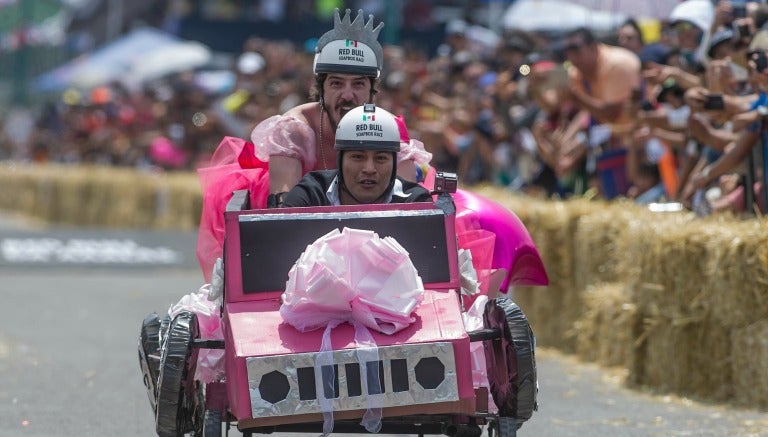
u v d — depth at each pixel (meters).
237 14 88.44
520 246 21.52
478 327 15.69
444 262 15.47
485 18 68.19
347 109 19.05
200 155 74.00
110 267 56.19
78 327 36.66
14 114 117.56
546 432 21.30
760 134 26.14
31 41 137.50
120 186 78.75
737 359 23.55
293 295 14.47
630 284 26.45
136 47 96.00
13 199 96.81
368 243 14.59
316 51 19.36
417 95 46.78
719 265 23.41
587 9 39.22
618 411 23.36
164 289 48.09
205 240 20.28
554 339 32.38
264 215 15.30
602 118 34.59
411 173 19.98
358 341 14.29
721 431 21.03
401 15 74.56
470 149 44.56
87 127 91.00
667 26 35.53
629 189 35.09
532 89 37.50
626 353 27.36
